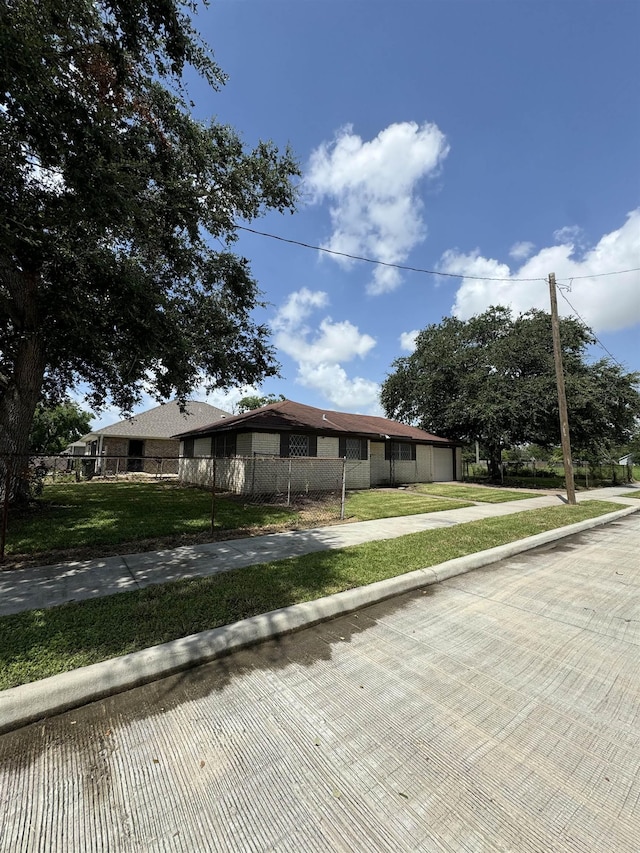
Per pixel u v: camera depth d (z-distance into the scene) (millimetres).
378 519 9023
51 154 4746
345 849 1616
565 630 3686
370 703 2586
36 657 2863
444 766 2053
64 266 6855
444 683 2818
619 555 6578
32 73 3994
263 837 1670
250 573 4785
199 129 7969
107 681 2682
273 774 2000
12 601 3973
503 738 2268
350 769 2031
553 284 13281
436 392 23844
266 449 13789
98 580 4613
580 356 21328
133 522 7738
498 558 6211
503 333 23500
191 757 2113
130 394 13250
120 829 1704
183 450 19062
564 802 1839
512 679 2877
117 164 5711
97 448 25391
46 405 13797
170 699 2635
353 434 16000
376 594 4371
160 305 8062
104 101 5805
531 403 19531
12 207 5598
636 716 2477
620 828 1706
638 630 3701
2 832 1685
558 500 13953
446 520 8992
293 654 3225
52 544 6043
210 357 11867
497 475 24047
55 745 2209
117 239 7633
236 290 11094
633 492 18109
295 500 12008
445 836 1672
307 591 4195
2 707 2344
